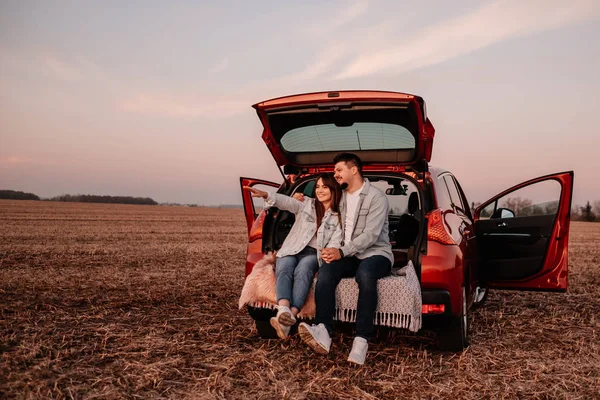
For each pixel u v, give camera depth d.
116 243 16.05
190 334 4.71
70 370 3.58
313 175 4.85
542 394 3.31
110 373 3.54
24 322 5.02
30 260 10.76
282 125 4.65
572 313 6.09
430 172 4.61
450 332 4.16
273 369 3.71
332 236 4.00
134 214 49.38
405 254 4.44
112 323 5.10
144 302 6.30
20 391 3.13
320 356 4.08
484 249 5.42
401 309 3.69
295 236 4.21
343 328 4.64
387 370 3.71
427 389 3.37
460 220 4.66
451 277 3.89
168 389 3.28
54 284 7.55
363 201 3.96
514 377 3.63
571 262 12.41
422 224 4.04
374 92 4.05
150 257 11.92
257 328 4.55
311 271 3.95
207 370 3.67
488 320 5.67
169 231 24.11
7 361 3.66
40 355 3.90
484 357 4.12
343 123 4.50
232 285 7.80
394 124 4.37
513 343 4.62
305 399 3.16
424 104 4.05
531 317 5.85
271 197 4.15
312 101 4.20
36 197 114.94
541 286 4.96
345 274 3.96
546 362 4.01
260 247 4.41
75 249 13.50
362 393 3.27
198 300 6.49
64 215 39.72
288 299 3.81
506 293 7.73
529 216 5.04
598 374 3.73
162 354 4.05
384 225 4.02
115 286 7.50
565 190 4.73
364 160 4.75
